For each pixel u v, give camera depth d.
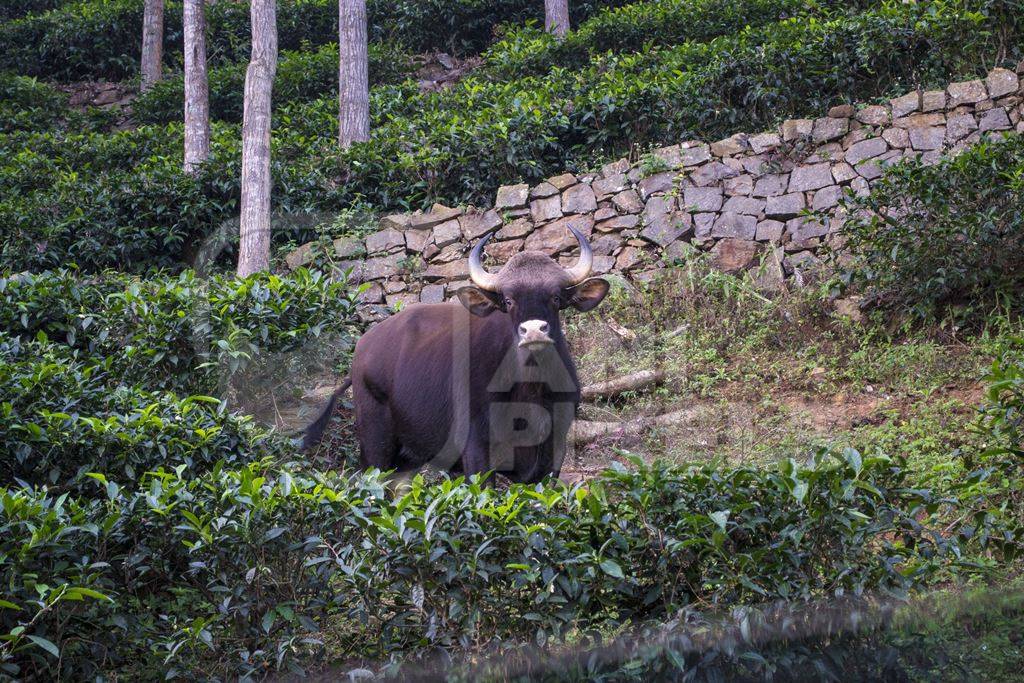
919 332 7.51
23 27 19.27
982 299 7.49
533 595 3.61
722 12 14.03
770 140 9.39
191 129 12.29
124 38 19.28
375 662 3.73
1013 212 7.08
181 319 6.40
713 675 3.28
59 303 6.83
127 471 4.56
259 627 3.79
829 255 8.36
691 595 3.69
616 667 3.41
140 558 3.76
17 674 3.45
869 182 8.84
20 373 5.30
